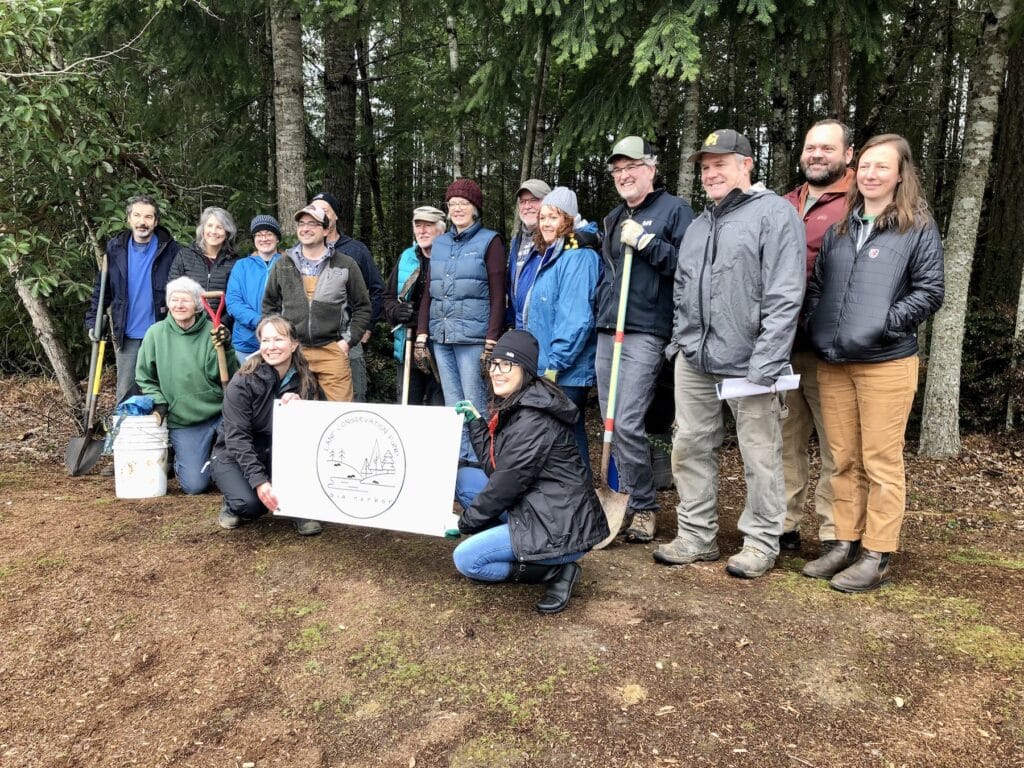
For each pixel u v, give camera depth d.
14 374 8.40
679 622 2.75
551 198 3.70
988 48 5.72
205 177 7.22
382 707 2.37
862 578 3.00
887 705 2.27
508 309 4.30
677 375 3.33
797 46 5.47
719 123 11.08
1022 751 2.05
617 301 3.51
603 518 2.90
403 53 10.93
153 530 3.82
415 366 4.88
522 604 2.94
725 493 5.32
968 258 5.99
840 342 2.95
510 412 2.79
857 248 2.94
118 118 6.38
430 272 4.32
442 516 3.18
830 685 2.36
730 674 2.43
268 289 4.34
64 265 5.55
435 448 3.19
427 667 2.55
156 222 4.98
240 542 3.66
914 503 5.14
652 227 3.43
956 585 3.12
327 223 4.93
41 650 2.74
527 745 2.15
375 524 3.29
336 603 3.03
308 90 11.54
